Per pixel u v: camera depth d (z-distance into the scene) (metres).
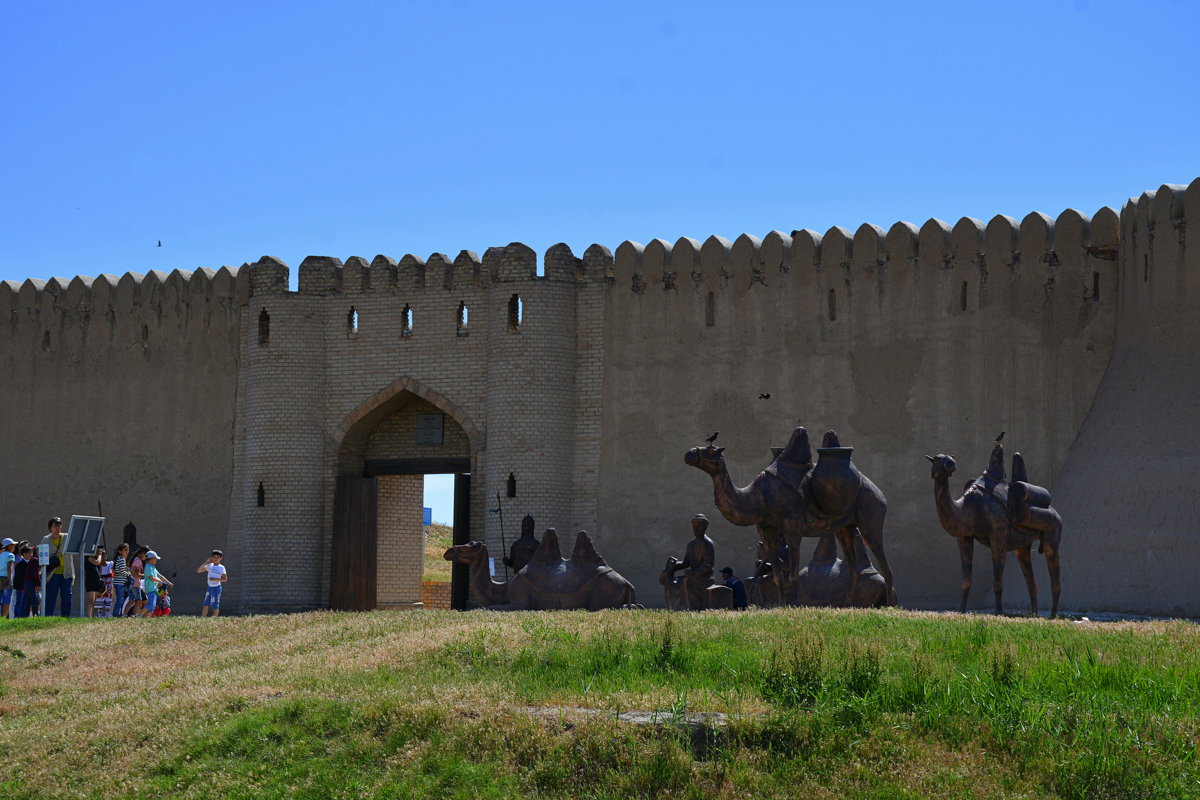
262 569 27.14
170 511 28.88
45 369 30.52
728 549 24.77
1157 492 20.14
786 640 12.34
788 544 17.12
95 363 30.08
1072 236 22.92
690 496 25.20
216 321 28.92
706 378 25.36
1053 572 17.19
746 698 10.19
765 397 24.83
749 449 24.83
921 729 9.52
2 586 22.33
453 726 9.95
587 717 9.71
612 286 26.31
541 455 25.86
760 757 9.18
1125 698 10.02
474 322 26.97
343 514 27.30
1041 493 17.12
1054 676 10.49
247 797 9.70
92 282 30.48
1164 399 20.81
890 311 24.05
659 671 11.56
